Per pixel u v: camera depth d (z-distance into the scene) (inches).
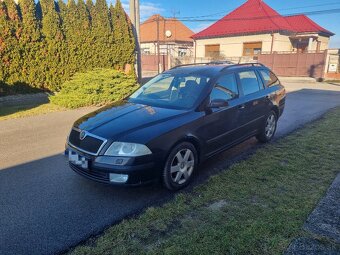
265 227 109.4
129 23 547.5
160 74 203.8
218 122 166.9
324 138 229.6
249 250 97.1
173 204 130.5
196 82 174.2
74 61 474.3
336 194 135.1
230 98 181.2
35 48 428.5
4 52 398.0
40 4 434.3
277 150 203.0
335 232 105.9
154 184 144.0
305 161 179.5
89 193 143.6
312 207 123.4
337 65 869.2
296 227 109.0
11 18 400.5
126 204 132.9
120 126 139.3
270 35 1043.3
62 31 455.8
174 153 140.7
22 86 426.0
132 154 127.3
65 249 102.4
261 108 207.6
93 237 109.0
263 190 141.3
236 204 128.4
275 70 960.9
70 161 144.9
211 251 97.2
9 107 375.2
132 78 442.3
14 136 247.1
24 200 136.7
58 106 382.6
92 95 381.1
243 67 204.7
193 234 107.0
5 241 107.0
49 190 146.9
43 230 113.5
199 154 158.2
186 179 148.8
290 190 140.6
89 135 137.7
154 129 136.6
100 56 506.6
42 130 267.3
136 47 594.9
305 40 1165.1
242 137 193.8
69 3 458.3
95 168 130.8
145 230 111.3
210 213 121.5
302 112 346.9
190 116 152.1
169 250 98.4
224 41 1174.3
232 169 168.6
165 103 168.2
